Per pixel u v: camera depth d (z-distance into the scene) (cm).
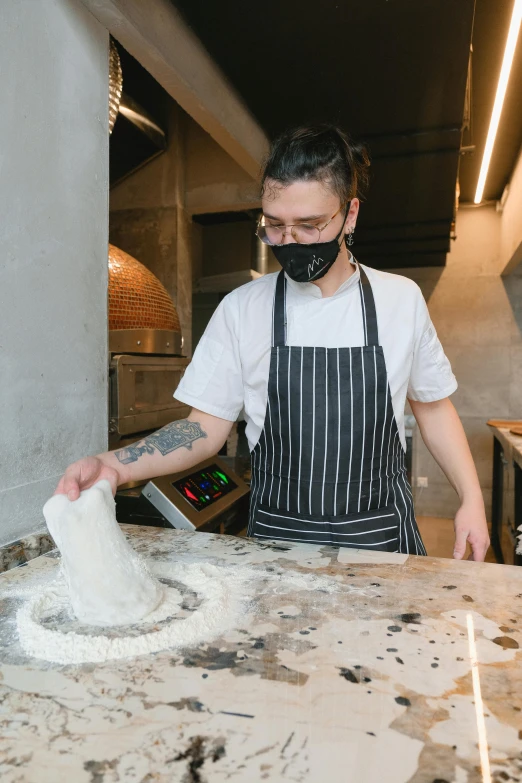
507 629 74
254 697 59
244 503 171
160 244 281
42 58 111
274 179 100
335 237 106
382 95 218
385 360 117
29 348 109
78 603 79
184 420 121
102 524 82
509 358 479
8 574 98
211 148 283
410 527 123
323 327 118
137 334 167
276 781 46
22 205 106
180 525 139
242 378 124
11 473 104
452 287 488
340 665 65
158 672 64
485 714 56
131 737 52
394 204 328
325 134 102
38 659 67
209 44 187
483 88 272
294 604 82
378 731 53
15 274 105
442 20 171
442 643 70
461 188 428
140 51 155
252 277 387
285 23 175
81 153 124
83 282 126
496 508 428
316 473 117
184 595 88
